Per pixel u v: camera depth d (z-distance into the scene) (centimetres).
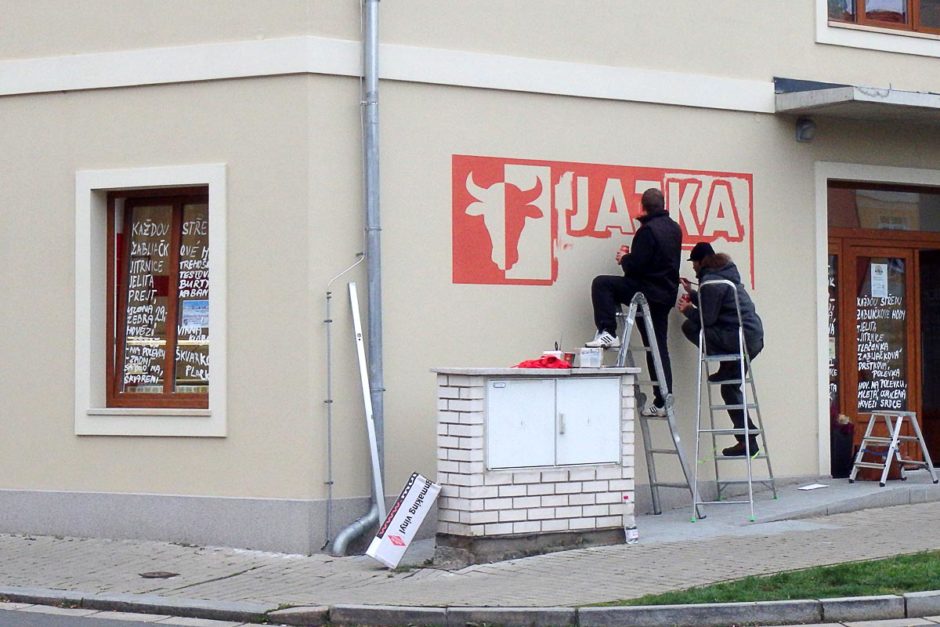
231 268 1392
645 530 1397
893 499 1540
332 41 1380
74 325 1459
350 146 1388
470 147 1450
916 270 1806
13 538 1452
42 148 1477
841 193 1752
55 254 1470
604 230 1527
